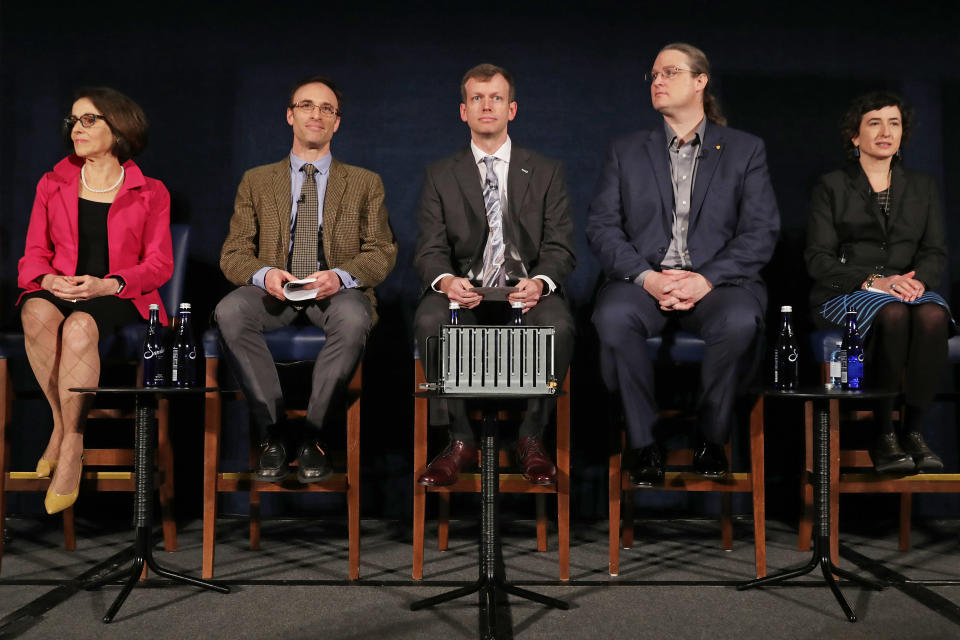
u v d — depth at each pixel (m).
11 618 1.98
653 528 3.02
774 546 2.74
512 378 1.94
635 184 2.72
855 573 2.39
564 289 2.62
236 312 2.37
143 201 2.76
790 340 2.50
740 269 2.54
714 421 2.38
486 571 2.01
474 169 2.75
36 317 2.47
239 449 3.16
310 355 2.49
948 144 3.24
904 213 2.85
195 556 2.59
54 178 2.75
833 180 2.90
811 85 3.25
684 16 3.26
